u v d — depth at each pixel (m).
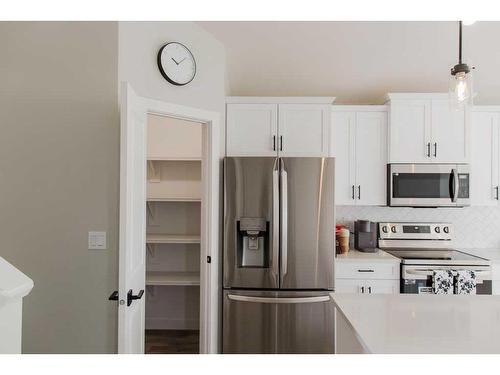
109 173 2.04
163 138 3.58
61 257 2.04
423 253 3.16
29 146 2.04
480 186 3.19
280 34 2.60
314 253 2.64
